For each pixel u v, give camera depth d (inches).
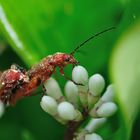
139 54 3.0
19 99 4.3
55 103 3.8
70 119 3.8
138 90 3.0
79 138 3.9
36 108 4.5
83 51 4.4
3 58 4.6
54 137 4.5
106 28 4.4
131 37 3.0
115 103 3.8
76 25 4.4
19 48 4.2
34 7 4.3
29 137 4.5
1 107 4.3
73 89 3.8
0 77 4.0
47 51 4.3
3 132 4.5
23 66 4.6
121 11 4.4
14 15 4.3
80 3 4.4
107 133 4.2
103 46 4.4
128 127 3.3
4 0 4.3
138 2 3.7
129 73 3.0
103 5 4.4
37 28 4.3
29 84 3.9
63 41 4.4
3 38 4.5
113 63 3.0
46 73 3.9
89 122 4.0
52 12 4.4
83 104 3.8
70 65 4.3
